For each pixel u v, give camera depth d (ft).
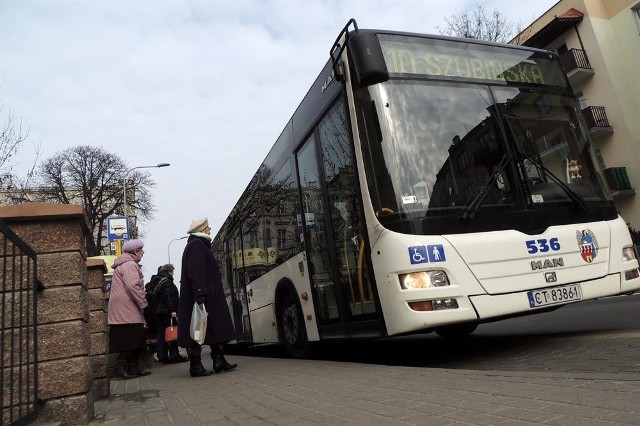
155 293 37.65
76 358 14.37
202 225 23.94
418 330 18.84
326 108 22.30
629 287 20.22
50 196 140.87
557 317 34.35
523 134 20.70
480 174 19.33
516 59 22.18
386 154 18.67
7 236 12.19
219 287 23.90
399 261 17.57
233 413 13.99
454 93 20.31
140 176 152.15
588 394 11.02
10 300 13.29
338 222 21.50
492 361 19.49
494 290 17.72
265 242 31.71
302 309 25.96
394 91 19.42
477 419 10.23
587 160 21.76
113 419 14.87
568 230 19.53
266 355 36.24
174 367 32.86
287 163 28.02
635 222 92.07
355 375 17.92
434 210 18.12
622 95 94.63
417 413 11.30
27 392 13.50
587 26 97.55
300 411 13.14
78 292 14.70
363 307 19.92
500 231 18.51
